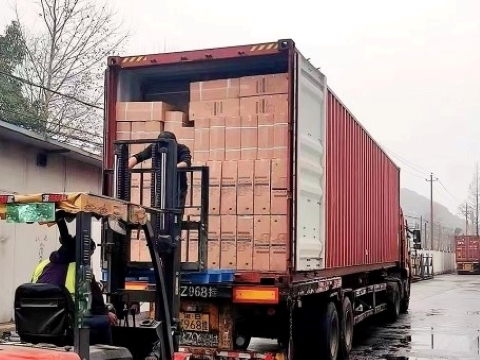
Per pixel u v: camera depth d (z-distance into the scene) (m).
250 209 7.70
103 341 5.12
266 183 7.68
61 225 4.88
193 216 7.75
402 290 18.06
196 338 7.62
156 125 8.29
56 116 21.80
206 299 7.64
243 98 7.97
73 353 4.27
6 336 5.04
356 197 11.16
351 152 10.77
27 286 4.68
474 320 17.05
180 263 5.98
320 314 9.15
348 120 10.52
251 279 7.45
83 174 14.88
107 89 8.50
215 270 7.12
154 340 5.54
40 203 4.35
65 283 4.73
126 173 6.30
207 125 8.07
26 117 18.20
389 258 15.44
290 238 7.45
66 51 22.31
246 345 8.14
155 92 9.02
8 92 19.59
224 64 8.24
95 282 5.18
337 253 9.62
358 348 11.95
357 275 11.87
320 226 8.67
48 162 13.45
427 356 11.02
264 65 8.27
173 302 5.65
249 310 7.82
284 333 8.29
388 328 15.23
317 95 8.53
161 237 5.52
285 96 7.79
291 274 7.45
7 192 12.08
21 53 21.41
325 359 9.17
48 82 21.64
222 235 7.76
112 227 4.80
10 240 12.31
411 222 68.81
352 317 10.88
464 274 54.22
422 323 16.33
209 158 8.02
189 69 8.52
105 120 8.45
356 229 11.17
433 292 29.23
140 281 7.10
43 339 4.71
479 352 11.49
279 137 7.73
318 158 8.66
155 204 5.84
